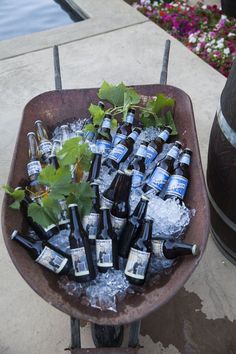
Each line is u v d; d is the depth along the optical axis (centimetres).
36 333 183
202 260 206
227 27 364
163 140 179
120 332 161
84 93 193
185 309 189
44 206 143
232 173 162
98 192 157
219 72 318
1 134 272
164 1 421
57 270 137
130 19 371
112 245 143
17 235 136
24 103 295
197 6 402
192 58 328
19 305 192
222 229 191
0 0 435
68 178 146
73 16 407
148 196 158
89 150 160
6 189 144
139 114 198
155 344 179
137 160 173
